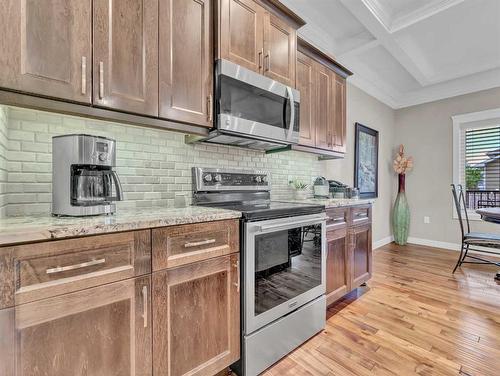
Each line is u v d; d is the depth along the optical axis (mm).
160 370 1093
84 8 1076
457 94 4035
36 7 962
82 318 901
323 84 2463
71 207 1068
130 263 1010
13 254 776
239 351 1386
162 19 1324
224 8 1550
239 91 1595
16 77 920
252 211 1426
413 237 4531
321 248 1891
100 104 1117
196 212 1325
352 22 2662
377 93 4129
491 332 1819
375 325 1927
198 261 1216
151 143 1636
